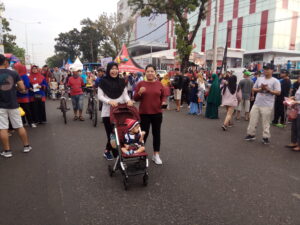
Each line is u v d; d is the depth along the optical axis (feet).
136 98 16.56
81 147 20.29
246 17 119.55
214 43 56.08
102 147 20.36
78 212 11.05
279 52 112.16
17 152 18.90
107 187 13.48
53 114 35.86
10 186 13.39
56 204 11.69
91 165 16.51
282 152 20.04
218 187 13.61
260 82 22.39
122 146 14.20
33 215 10.78
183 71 64.75
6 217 10.62
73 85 30.60
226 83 27.58
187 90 45.47
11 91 17.51
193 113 37.88
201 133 25.86
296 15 112.37
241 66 94.99
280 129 28.86
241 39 123.03
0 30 42.24
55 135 24.03
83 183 13.91
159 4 65.41
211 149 20.39
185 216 10.84
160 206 11.62
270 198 12.51
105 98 15.69
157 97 16.40
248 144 22.12
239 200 12.26
